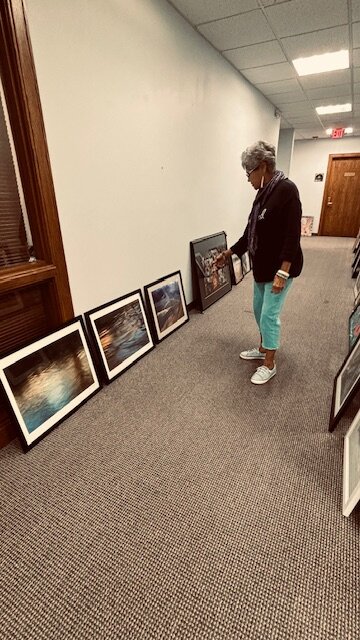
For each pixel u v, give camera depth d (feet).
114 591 3.29
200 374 7.07
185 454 4.99
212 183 11.00
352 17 8.11
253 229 5.99
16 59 4.26
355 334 8.04
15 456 4.92
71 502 4.23
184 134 8.75
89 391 6.23
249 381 6.81
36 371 5.21
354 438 4.72
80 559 3.58
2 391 4.68
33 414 5.10
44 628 3.01
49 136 5.01
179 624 3.04
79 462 4.83
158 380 6.87
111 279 6.96
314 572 3.44
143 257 7.91
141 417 5.77
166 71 7.55
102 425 5.57
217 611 3.13
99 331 6.57
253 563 3.53
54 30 4.79
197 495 4.32
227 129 11.41
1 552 3.64
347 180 24.75
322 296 12.13
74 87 5.28
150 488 4.42
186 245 9.98
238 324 9.67
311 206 26.55
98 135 5.91
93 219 6.16
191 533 3.84
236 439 5.28
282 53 10.10
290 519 4.00
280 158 22.38
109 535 3.82
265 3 7.48
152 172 7.66
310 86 13.17
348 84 12.96
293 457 4.92
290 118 18.70
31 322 5.42
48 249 5.29
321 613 3.11
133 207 7.22
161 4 7.07
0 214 4.82
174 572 3.45
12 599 3.22
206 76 9.41
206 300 10.89
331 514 4.06
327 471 4.68
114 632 2.98
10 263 5.08
